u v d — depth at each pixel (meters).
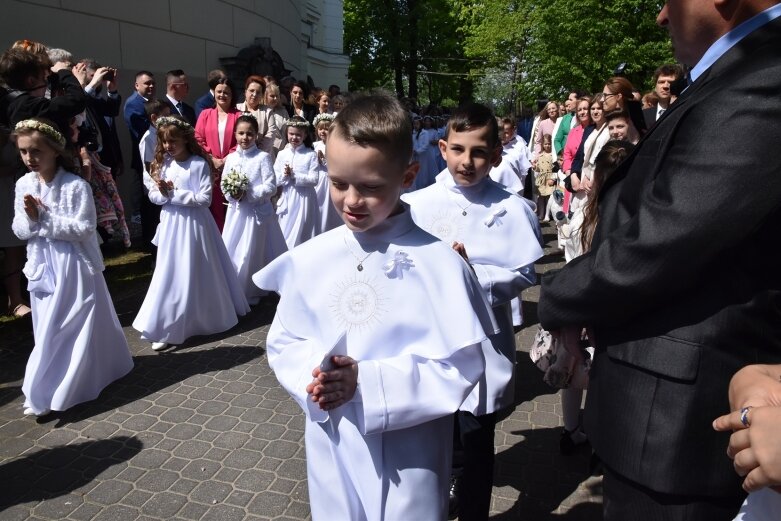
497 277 2.65
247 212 6.01
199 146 5.05
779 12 1.29
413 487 1.71
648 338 1.36
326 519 1.76
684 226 1.20
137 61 9.82
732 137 1.17
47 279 3.79
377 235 1.75
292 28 16.34
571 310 1.46
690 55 1.46
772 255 1.24
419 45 32.41
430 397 1.65
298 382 1.71
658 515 1.38
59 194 3.76
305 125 6.90
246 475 3.23
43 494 3.06
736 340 1.27
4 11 7.70
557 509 3.00
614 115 4.75
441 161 12.78
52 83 5.55
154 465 3.32
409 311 1.71
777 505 1.12
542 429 3.80
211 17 11.61
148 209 7.72
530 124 15.77
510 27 25.00
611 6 14.93
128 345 4.86
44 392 3.81
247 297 6.12
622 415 1.41
